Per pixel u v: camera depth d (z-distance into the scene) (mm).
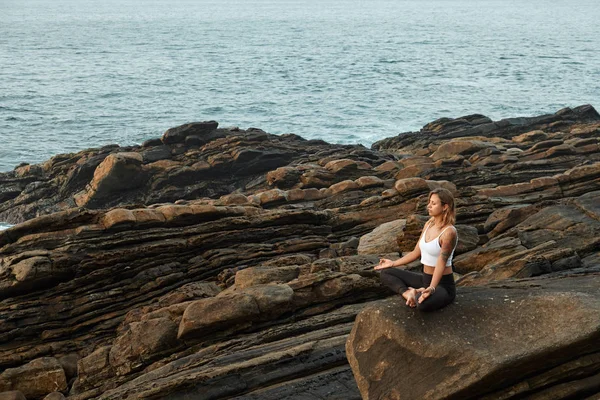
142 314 14031
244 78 75625
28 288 14344
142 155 30203
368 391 7230
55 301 14328
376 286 12641
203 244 16250
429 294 7031
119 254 15180
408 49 110938
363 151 30172
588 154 25312
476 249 14758
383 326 7332
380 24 192625
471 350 6746
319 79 74250
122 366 11758
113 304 14586
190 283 14867
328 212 18953
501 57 96688
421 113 53906
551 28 169000
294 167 26859
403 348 7125
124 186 28594
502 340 6805
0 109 55375
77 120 51375
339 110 55156
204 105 58312
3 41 126750
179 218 16594
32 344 13664
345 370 9531
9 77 75562
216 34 152000
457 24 190875
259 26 184625
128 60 94875
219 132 32281
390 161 27109
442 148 28234
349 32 157750
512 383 6770
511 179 22500
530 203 18625
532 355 6590
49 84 70688
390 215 18953
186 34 152125
